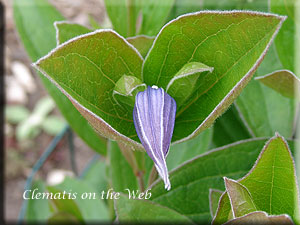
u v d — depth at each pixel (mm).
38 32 241
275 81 168
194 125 149
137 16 220
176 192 185
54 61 126
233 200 123
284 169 128
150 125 131
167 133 132
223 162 186
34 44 240
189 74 137
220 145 232
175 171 186
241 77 137
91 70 138
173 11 238
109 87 144
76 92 134
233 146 186
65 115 231
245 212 123
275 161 128
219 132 232
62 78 129
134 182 229
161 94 136
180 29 141
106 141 244
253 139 186
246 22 132
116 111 146
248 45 135
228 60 141
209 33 140
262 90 221
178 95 144
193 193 185
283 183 130
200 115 149
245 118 216
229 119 230
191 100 148
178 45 145
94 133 241
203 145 223
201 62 145
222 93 144
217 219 134
